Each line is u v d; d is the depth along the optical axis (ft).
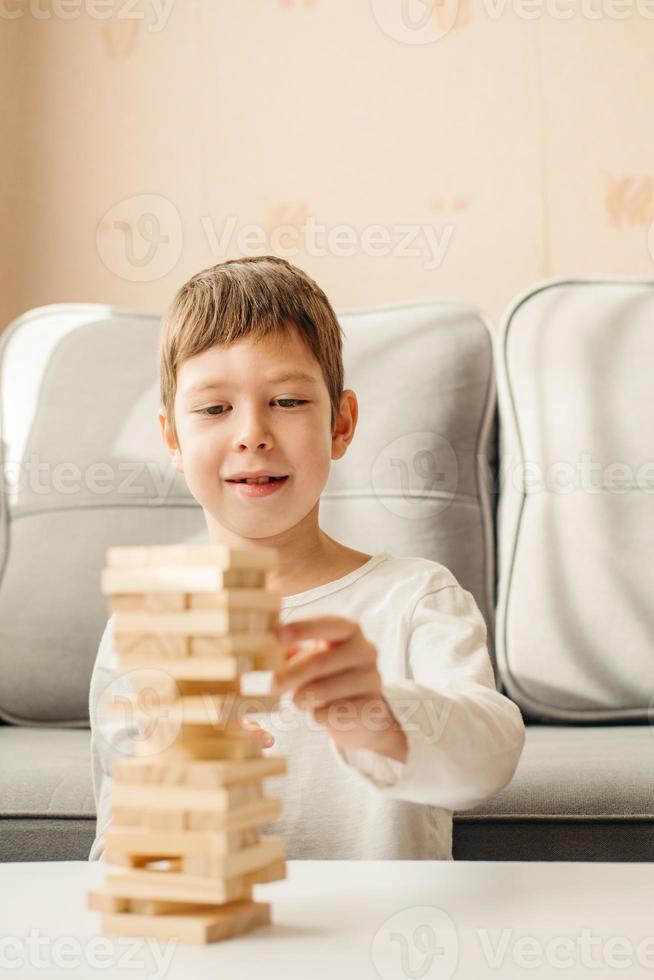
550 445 4.59
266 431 2.84
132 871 1.53
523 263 6.11
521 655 4.33
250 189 6.32
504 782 2.11
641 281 4.83
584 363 4.66
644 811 3.03
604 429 4.56
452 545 4.52
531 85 6.19
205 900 1.47
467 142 6.21
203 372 2.88
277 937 1.50
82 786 3.24
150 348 4.98
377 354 4.79
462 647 2.85
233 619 1.46
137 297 6.31
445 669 2.75
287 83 6.36
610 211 6.10
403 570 3.23
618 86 6.15
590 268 6.08
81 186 6.40
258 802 1.56
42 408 4.93
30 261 6.37
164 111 6.41
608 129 6.14
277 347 2.89
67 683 4.43
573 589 4.37
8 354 5.10
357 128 6.29
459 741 1.96
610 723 4.30
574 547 4.42
